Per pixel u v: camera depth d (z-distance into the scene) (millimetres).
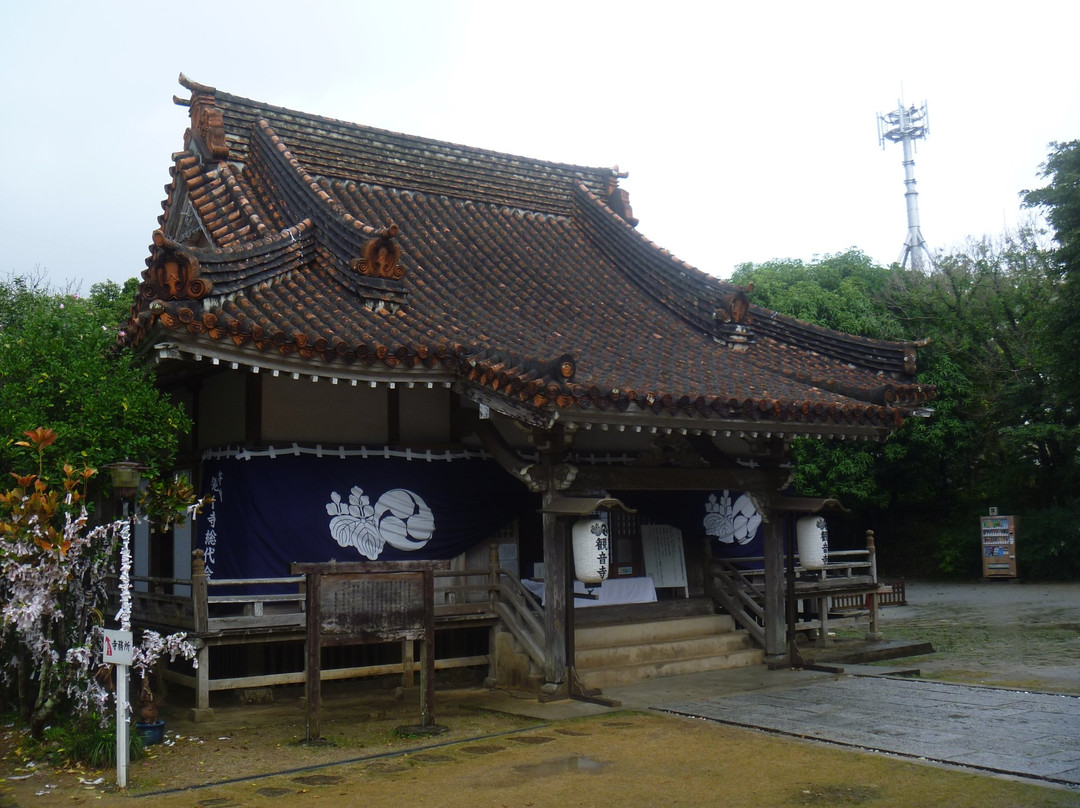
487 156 17375
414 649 12742
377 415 12562
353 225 12055
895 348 14102
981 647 16078
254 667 11656
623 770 7957
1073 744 8461
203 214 13742
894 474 31562
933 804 6852
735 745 8742
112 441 9367
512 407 10445
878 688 11469
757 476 13109
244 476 11617
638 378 11156
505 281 14609
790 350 15039
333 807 7047
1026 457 31328
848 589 15906
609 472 11516
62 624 8977
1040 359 26281
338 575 9258
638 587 14305
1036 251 31281
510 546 13672
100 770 8133
